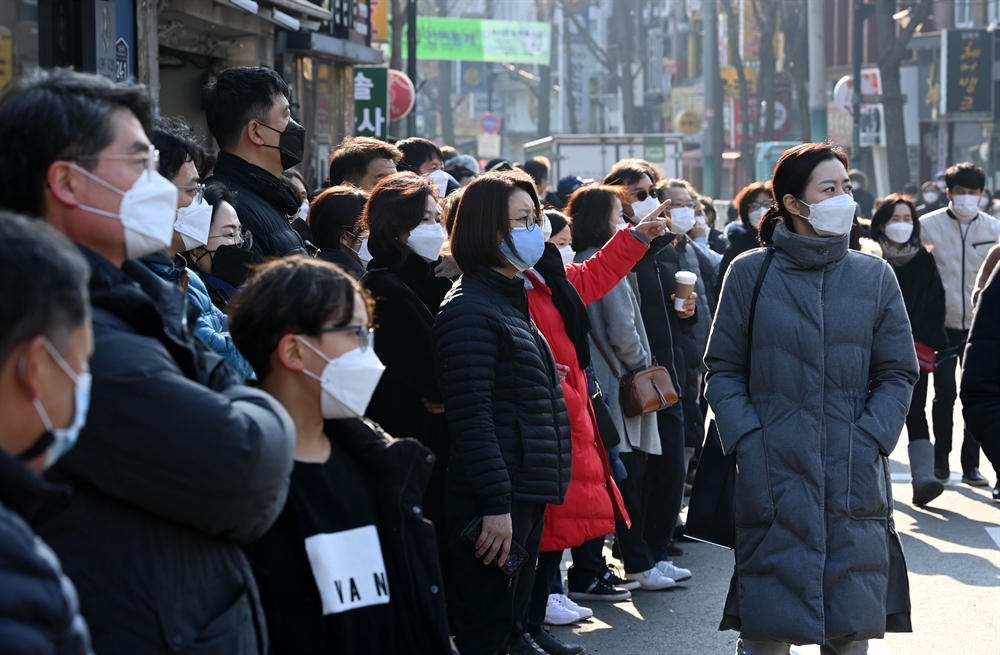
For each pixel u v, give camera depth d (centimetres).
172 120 665
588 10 10638
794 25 6775
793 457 635
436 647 417
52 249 267
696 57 8981
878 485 634
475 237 656
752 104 7375
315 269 414
